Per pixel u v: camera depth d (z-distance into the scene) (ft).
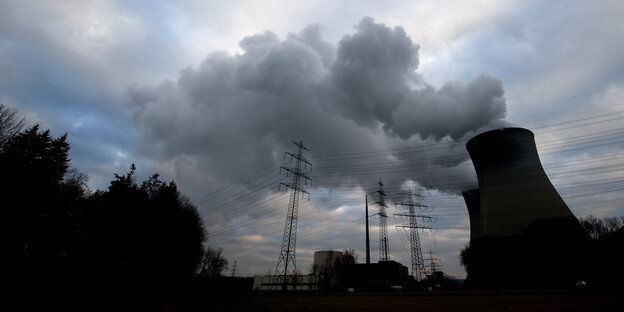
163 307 90.74
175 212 181.47
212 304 103.14
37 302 77.30
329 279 298.97
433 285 267.59
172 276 172.14
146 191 171.94
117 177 158.20
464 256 269.64
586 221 232.73
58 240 126.82
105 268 138.72
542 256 205.05
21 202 109.09
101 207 148.87
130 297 102.37
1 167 104.94
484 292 137.28
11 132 113.91
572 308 65.41
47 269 112.16
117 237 149.89
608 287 138.92
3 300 74.43
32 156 117.39
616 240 193.36
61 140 130.93
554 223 207.21
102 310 78.59
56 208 126.72
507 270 218.38
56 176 126.72
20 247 109.60
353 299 121.70
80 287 104.58
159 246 166.40
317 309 84.17
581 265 194.90
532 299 91.50
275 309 86.79
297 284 271.69
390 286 246.88
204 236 222.89
